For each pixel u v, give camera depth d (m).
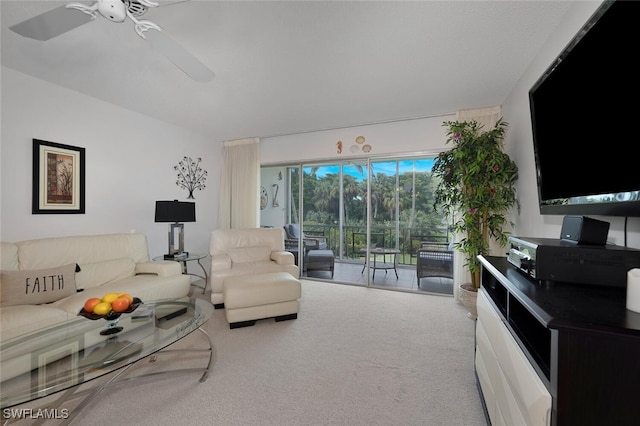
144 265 2.81
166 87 2.66
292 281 2.68
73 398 1.54
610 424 0.67
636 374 0.66
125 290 2.29
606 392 0.67
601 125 1.04
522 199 2.40
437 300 3.29
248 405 1.50
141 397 1.56
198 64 1.71
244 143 4.52
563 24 1.66
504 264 1.46
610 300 0.86
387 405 1.50
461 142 2.64
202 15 1.63
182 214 3.34
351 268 4.16
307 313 2.87
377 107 3.14
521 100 2.39
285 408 1.48
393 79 2.46
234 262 3.41
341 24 1.73
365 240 4.07
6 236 2.32
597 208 1.09
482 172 2.53
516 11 1.61
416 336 2.33
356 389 1.64
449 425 1.37
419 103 3.01
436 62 2.18
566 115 1.27
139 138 3.39
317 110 3.26
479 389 1.55
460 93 2.75
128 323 1.77
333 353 2.05
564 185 1.31
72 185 2.75
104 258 2.67
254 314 2.52
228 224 4.57
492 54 2.06
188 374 1.79
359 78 2.45
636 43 0.85
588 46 1.08
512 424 0.96
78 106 2.79
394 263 3.95
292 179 4.52
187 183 4.06
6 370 1.35
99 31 1.81
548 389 0.74
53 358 1.41
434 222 3.72
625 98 0.91
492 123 3.05
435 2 1.54
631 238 1.13
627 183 0.92
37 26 1.34
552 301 0.85
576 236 1.15
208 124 3.83
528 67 2.22
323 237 4.31
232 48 1.99
